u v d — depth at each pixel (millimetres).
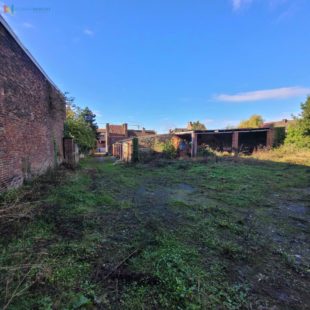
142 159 15828
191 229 3922
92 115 32781
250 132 19859
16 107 5688
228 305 2109
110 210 4789
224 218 4598
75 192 5676
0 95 4809
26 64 6438
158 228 3844
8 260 2568
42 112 8109
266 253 3238
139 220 4246
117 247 3113
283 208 5414
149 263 2689
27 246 2914
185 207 5262
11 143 5340
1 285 2150
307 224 4445
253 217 4758
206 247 3299
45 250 2852
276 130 17406
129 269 2557
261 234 3912
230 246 3305
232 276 2615
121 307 2018
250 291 2355
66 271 2451
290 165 11578
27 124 6477
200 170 10805
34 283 2203
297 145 15633
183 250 3070
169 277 2400
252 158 14281
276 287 2465
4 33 5047
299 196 6445
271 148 16734
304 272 2787
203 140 21188
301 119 15555
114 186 7473
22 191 4945
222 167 11328
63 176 7828
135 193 6652
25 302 1960
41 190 5570
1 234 3145
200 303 2080
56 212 4191
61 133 11711
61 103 11680
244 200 5973
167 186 7824
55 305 1956
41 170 7828
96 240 3266
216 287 2359
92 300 2074
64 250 2898
